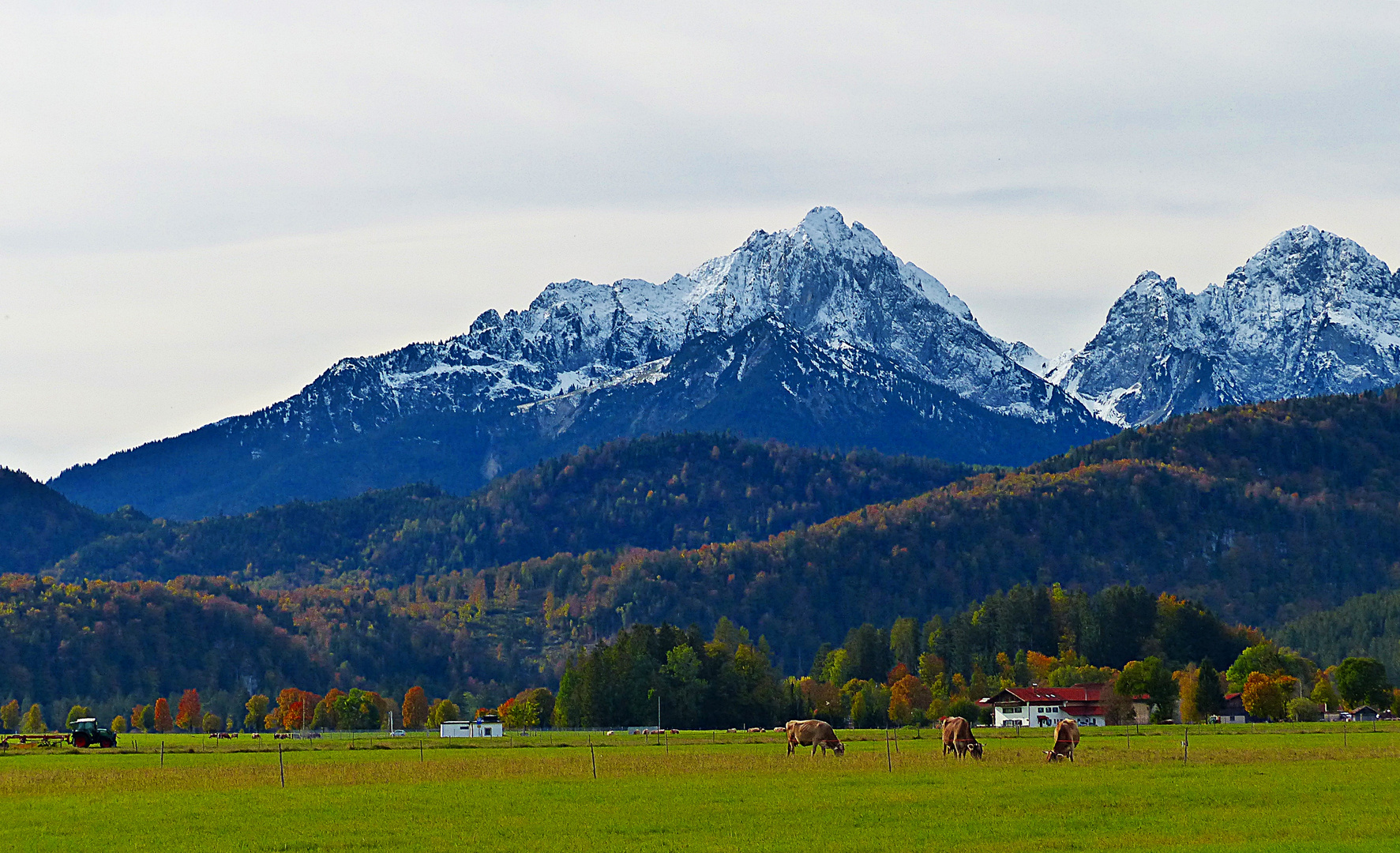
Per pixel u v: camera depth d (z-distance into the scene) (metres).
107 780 166.75
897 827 120.12
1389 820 122.06
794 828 120.06
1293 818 123.62
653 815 127.56
